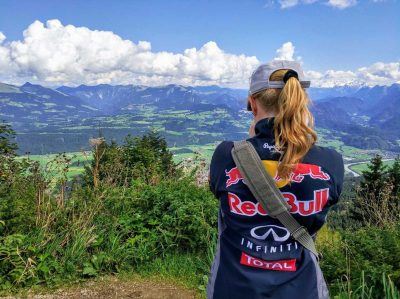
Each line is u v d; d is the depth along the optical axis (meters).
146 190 6.29
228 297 1.68
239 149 1.77
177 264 5.22
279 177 1.68
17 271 4.55
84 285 4.69
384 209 5.62
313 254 1.69
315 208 1.68
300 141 1.65
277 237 1.68
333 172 1.74
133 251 5.23
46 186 5.82
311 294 1.65
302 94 1.71
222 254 1.77
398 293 3.59
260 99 1.83
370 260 4.29
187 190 6.46
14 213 5.01
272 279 1.62
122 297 4.48
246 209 1.72
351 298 3.78
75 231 5.18
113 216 5.73
